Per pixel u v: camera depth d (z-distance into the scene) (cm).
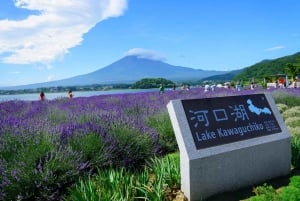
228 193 450
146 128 679
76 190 392
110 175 418
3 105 1341
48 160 470
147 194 389
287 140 538
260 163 496
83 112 880
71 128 579
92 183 404
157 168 477
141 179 427
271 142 512
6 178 416
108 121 671
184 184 427
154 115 866
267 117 540
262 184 489
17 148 495
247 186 478
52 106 1234
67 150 483
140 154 599
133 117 796
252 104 532
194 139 435
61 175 454
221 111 483
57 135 535
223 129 470
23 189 427
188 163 416
